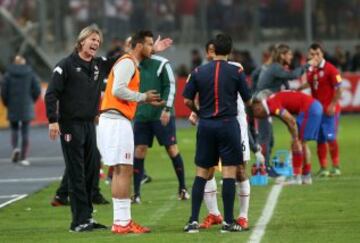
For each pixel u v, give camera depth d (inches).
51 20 5167.3
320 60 2257.6
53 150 3287.4
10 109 2824.8
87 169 1567.4
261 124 2245.3
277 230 1496.1
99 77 1572.3
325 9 5128.0
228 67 1489.9
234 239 1412.4
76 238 1469.0
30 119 2842.0
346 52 4785.9
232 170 1487.5
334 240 1397.6
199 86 1491.1
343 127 3902.6
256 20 5147.6
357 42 5123.0
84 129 1552.7
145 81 1870.1
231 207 1489.9
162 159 2839.6
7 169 2696.9
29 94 2842.0
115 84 1501.0
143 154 1915.6
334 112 2257.6
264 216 1651.1
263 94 2146.9
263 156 2158.0
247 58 4451.3
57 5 5177.2
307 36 4867.1
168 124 1924.2
